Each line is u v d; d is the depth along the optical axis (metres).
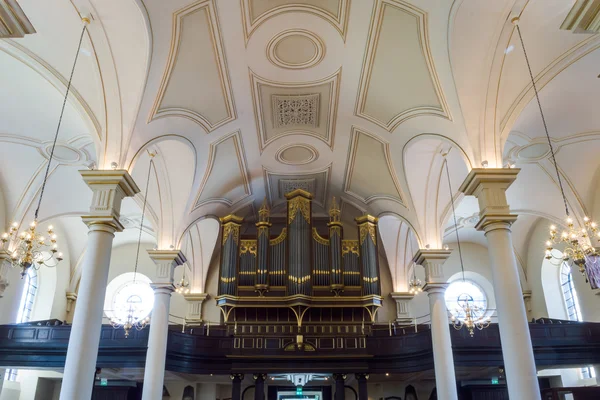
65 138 12.50
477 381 17.42
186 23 9.28
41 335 13.68
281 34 10.48
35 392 17.12
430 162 13.02
